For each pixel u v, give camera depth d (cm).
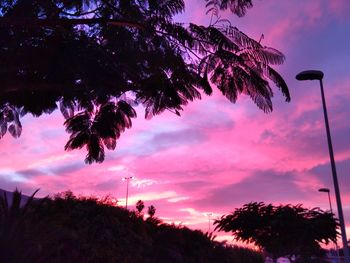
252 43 1400
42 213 1284
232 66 1388
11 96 1598
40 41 1427
